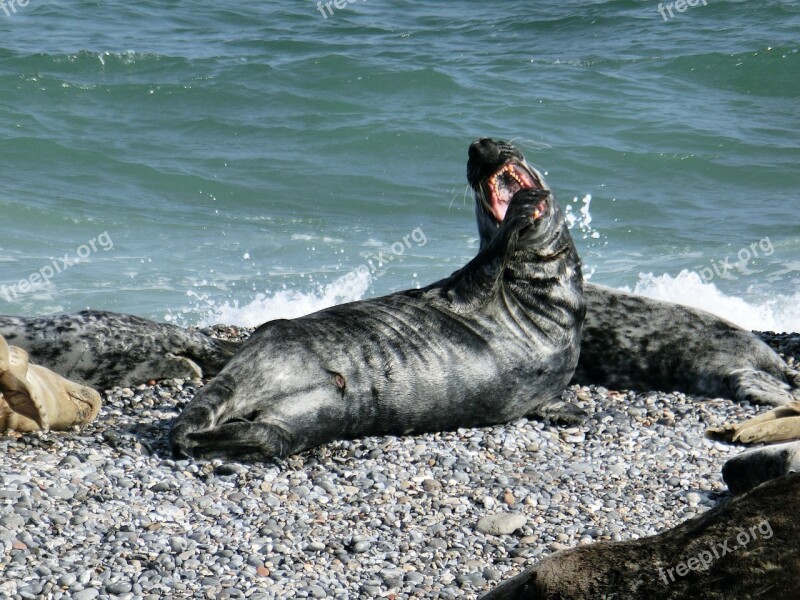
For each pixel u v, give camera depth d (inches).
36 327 1566.2
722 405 1625.2
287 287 2662.4
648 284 2706.7
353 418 1384.1
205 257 2901.1
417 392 1409.9
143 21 5447.8
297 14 5674.2
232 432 1288.1
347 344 1393.9
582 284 1577.3
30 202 3277.6
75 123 4094.5
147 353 1620.3
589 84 4645.7
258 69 4591.5
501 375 1465.3
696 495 1228.5
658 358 1765.5
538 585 729.0
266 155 3892.7
